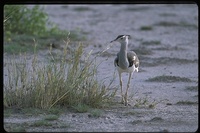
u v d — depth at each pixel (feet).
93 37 153.89
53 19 200.23
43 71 76.02
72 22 193.16
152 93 86.69
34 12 146.10
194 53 130.82
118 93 85.97
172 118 70.38
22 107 73.26
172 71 107.55
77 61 75.46
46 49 124.88
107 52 124.88
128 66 77.46
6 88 75.66
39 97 73.10
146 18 211.41
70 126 65.21
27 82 75.66
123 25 189.06
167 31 173.99
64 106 74.38
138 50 129.70
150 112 73.77
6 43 126.52
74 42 137.18
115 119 69.46
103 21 199.72
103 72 102.78
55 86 73.56
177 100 82.02
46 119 68.03
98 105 75.05
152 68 110.32
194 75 103.81
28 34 143.43
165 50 134.51
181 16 216.33
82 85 75.31
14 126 64.49
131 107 76.54
